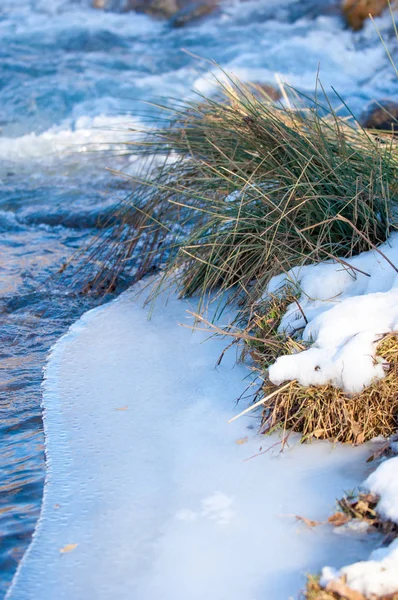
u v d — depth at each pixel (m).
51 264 5.94
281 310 3.99
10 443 3.58
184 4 16.12
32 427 3.71
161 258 5.52
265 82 10.91
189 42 14.70
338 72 12.80
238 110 5.18
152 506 3.01
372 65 12.91
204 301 4.82
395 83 12.04
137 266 5.66
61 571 2.72
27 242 6.48
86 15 16.41
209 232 4.96
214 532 2.83
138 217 5.54
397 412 3.29
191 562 2.70
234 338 4.29
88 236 6.38
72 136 10.12
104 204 7.25
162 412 3.67
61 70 13.00
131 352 4.31
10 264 5.97
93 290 5.42
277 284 4.21
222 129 5.02
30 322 4.95
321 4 14.98
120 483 3.17
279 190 4.57
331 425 3.30
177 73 13.05
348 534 2.75
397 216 4.43
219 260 4.74
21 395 4.00
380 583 2.35
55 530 2.93
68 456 3.40
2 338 4.72
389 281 3.90
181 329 4.52
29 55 13.94
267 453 3.26
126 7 16.61
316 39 14.02
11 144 9.76
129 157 8.92
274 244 4.46
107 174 8.34
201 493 3.05
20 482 3.27
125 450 3.40
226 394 3.76
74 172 8.48
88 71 12.98
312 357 3.38
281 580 2.58
